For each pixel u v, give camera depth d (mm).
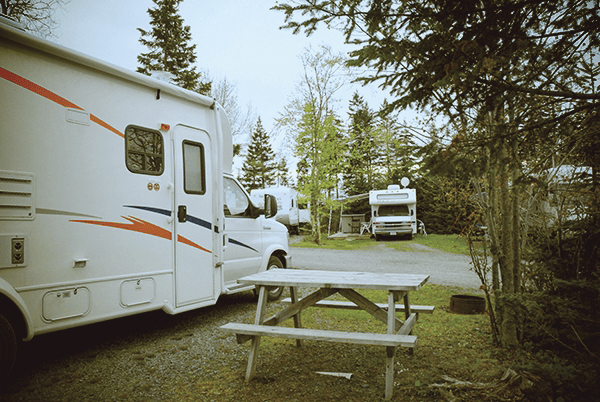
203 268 5426
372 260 12789
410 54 2844
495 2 2611
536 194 4266
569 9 2738
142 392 3434
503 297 3742
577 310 3600
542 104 2967
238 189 6582
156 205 4840
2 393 3422
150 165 4805
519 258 4328
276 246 7258
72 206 3996
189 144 5359
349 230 27109
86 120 4160
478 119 3088
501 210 4375
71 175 4004
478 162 2926
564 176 4184
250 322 5703
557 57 2908
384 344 3086
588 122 3039
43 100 3826
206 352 4426
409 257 13648
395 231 20422
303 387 3439
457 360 3965
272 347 4500
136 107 4684
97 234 4195
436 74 2820
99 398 3332
